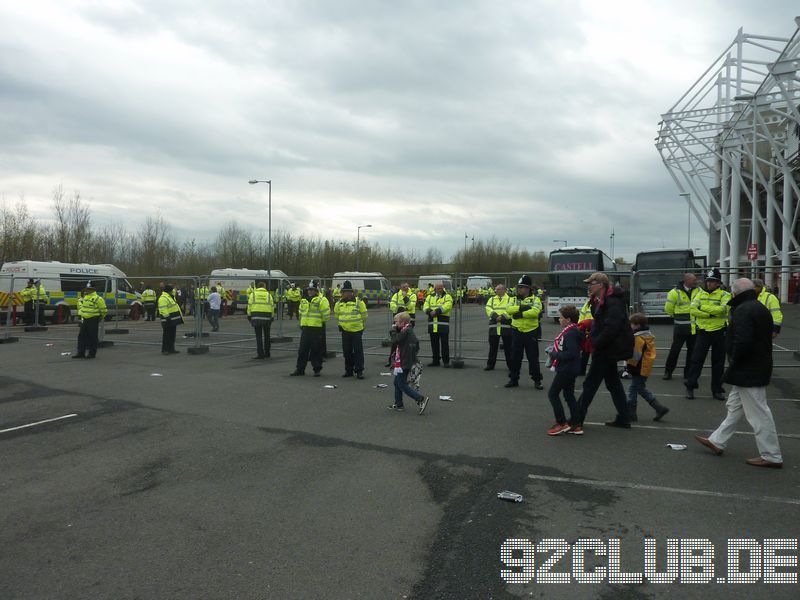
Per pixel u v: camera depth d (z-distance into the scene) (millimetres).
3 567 3947
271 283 18344
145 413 8586
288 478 5707
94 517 4785
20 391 10336
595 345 7289
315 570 3875
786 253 28125
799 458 6320
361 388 10688
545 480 5625
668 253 26094
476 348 16531
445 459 6301
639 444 6895
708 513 4816
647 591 3650
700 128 31109
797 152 26406
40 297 24078
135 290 31922
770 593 3629
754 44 26859
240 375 12242
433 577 3789
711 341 9445
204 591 3615
